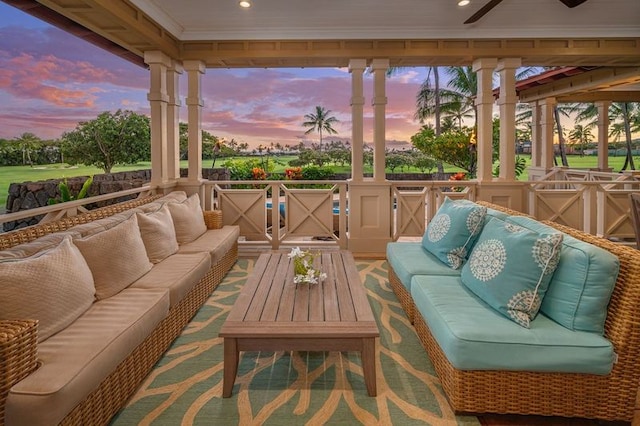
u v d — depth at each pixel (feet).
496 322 6.05
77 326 6.07
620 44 15.33
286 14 13.60
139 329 6.37
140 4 12.20
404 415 6.02
